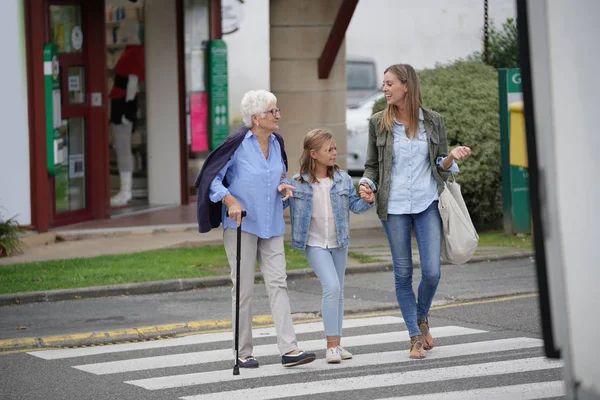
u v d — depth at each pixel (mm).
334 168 9562
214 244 17156
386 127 9453
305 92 19062
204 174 9156
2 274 14320
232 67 29172
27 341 10867
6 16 17000
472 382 8766
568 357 4562
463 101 17906
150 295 13477
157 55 20953
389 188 9453
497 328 11062
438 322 11484
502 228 18578
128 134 20906
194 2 21281
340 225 9516
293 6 18906
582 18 4566
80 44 18766
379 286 13875
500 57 22156
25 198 17297
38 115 17266
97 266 14906
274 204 9320
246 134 9234
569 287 4559
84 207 18938
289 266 14859
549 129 4555
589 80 4570
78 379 9305
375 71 35375
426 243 9469
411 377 9000
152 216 19547
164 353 10367
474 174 17672
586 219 4586
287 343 9438
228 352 10328
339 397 8391
